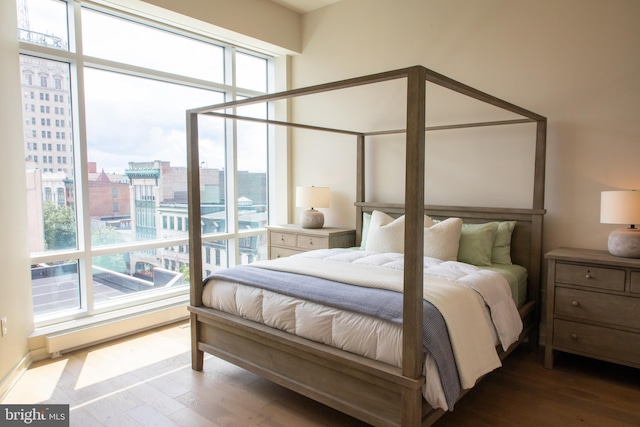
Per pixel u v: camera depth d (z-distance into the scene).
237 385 2.72
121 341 3.46
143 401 2.52
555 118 3.26
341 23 4.48
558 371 2.90
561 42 3.21
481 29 3.56
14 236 2.82
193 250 2.91
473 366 2.08
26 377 2.82
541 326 3.37
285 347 2.35
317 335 2.23
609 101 3.05
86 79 3.52
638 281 2.56
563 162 3.25
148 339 3.51
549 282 2.89
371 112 4.32
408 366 1.84
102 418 2.34
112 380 2.79
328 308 2.21
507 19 3.43
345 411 2.10
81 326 3.31
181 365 3.03
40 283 3.30
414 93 1.77
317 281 2.47
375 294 2.17
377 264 2.92
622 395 2.57
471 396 2.56
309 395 2.26
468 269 2.79
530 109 3.36
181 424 2.28
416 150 1.77
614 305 2.66
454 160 3.77
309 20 4.74
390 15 4.11
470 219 3.56
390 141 4.19
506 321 2.54
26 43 3.11
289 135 4.99
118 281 3.80
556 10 3.21
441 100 3.81
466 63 3.66
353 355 2.07
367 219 4.08
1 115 2.67
